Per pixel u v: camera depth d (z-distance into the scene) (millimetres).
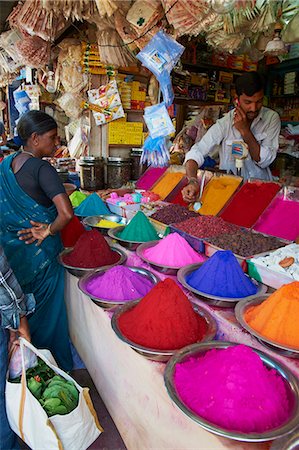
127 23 2246
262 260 1305
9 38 3906
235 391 781
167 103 2322
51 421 1080
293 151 3764
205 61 3791
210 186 2150
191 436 834
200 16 1743
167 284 1107
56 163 3408
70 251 1755
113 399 1269
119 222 2113
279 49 2115
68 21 2924
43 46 3346
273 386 813
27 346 1193
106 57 2693
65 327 1794
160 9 2023
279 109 4309
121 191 2598
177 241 1532
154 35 2092
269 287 1267
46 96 4551
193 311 1121
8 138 6328
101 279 1401
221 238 1557
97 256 1608
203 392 821
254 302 1149
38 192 1585
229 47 2191
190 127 3445
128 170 2994
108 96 2996
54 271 1702
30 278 1617
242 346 865
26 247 1600
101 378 1383
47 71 3848
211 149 2422
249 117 2148
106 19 2369
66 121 4637
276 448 700
